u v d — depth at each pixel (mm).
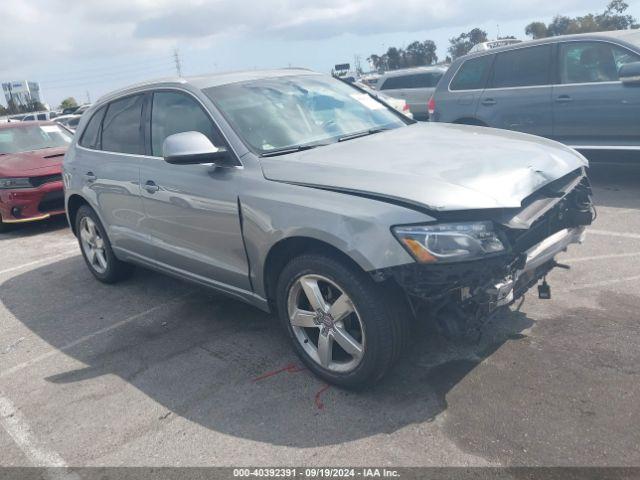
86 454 3014
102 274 5500
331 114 4184
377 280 2846
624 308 3854
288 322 3453
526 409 2930
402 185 2932
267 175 3420
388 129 4211
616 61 6648
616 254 4812
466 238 2766
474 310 2961
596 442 2650
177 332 4316
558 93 7055
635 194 6656
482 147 3494
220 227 3695
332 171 3217
